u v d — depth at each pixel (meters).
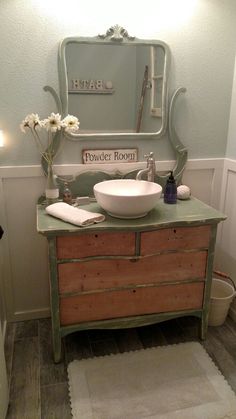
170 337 1.96
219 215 1.70
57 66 1.73
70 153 1.89
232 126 2.05
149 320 1.79
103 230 1.54
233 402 1.51
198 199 2.12
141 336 1.96
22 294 2.09
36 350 1.85
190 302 1.83
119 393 1.55
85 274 1.63
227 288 2.11
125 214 1.60
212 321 2.04
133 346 1.87
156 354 1.81
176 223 1.62
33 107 1.77
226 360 1.78
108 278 1.67
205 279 1.80
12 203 1.90
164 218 1.65
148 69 1.85
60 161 1.89
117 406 1.49
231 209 2.12
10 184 1.87
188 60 1.90
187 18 1.83
